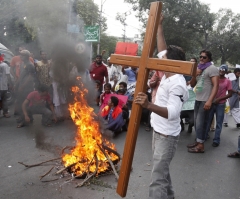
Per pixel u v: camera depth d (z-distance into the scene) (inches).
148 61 88.8
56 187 134.0
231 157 191.5
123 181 91.2
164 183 102.3
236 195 135.8
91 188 133.7
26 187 133.4
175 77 98.0
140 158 179.8
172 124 101.4
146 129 252.7
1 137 211.8
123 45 339.0
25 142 201.0
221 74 209.6
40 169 153.7
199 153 198.1
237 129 286.0
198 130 197.2
